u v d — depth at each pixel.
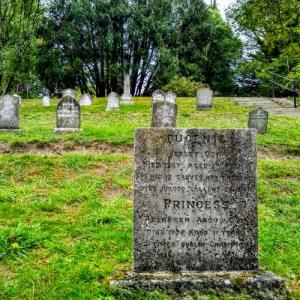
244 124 7.18
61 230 2.56
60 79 18.06
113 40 17.53
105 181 3.69
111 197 3.32
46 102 11.49
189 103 10.77
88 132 5.68
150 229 1.93
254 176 1.96
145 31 17.61
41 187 3.50
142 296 1.79
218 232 1.94
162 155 1.94
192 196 1.94
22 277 1.95
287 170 4.17
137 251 1.93
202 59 19.16
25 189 3.38
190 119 7.80
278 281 1.84
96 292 1.81
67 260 2.11
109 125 6.78
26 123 7.18
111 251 2.25
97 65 18.50
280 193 3.52
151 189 1.94
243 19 6.09
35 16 13.09
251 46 19.81
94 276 1.94
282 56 6.46
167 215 1.94
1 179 3.68
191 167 1.94
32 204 3.03
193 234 1.94
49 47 17.42
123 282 1.83
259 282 1.83
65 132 5.75
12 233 2.37
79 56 18.02
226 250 1.95
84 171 4.00
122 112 8.86
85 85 18.62
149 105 10.38
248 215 1.96
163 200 1.94
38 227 2.54
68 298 1.77
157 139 1.94
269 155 5.11
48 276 1.96
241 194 1.96
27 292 1.82
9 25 12.53
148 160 1.94
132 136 5.50
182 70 18.56
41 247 2.30
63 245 2.30
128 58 18.44
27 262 2.12
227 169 1.95
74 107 5.82
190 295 1.80
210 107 9.19
